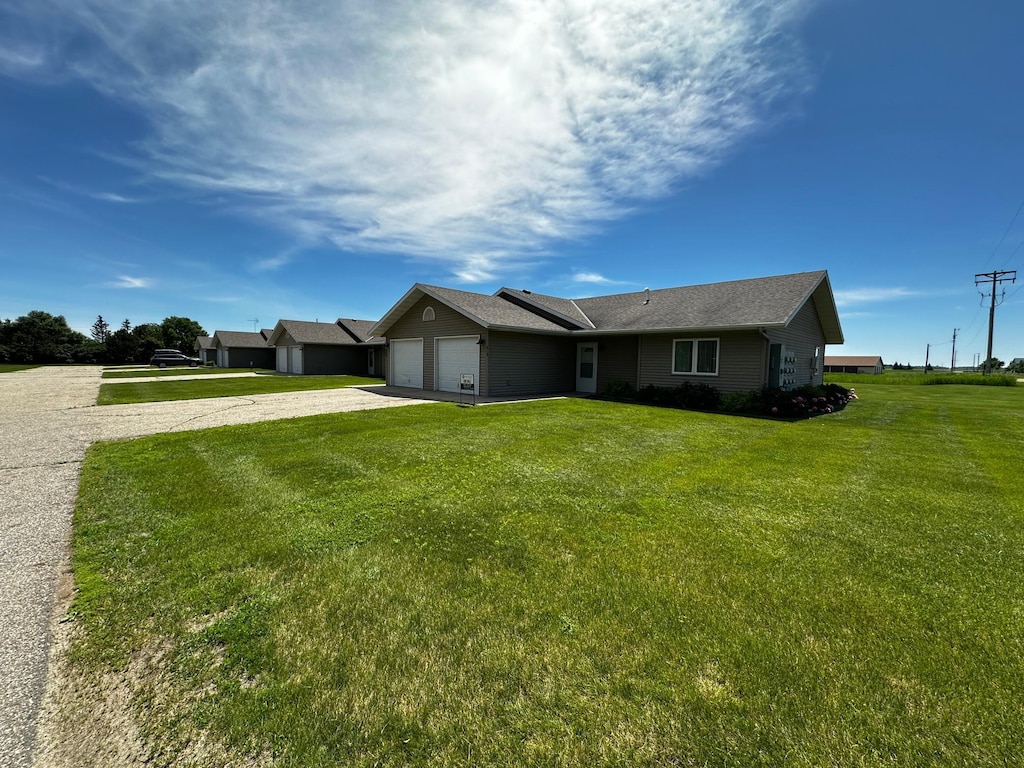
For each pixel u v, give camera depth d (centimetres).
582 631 218
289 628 221
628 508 396
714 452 634
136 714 169
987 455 634
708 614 233
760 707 170
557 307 1723
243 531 340
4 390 1578
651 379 1409
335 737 158
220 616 232
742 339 1212
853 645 208
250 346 4112
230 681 186
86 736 159
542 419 919
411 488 451
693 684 183
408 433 753
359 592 255
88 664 196
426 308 1606
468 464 548
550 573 278
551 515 377
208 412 1026
